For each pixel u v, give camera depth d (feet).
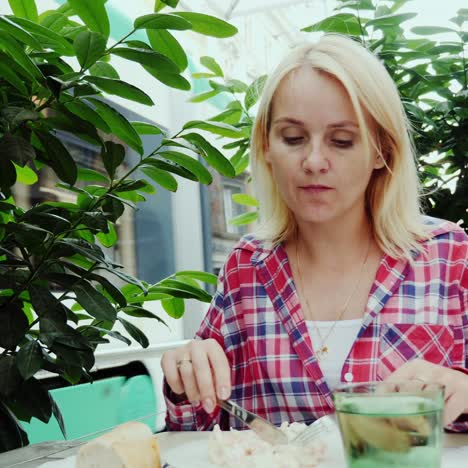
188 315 8.95
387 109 3.18
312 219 3.08
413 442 1.54
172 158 4.00
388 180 3.46
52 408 3.81
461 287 3.46
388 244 3.51
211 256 9.16
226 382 2.56
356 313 3.47
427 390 1.61
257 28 12.64
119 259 7.48
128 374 7.45
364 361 3.29
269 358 3.45
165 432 2.77
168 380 2.72
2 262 3.45
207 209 9.20
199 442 2.51
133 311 4.41
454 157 5.24
